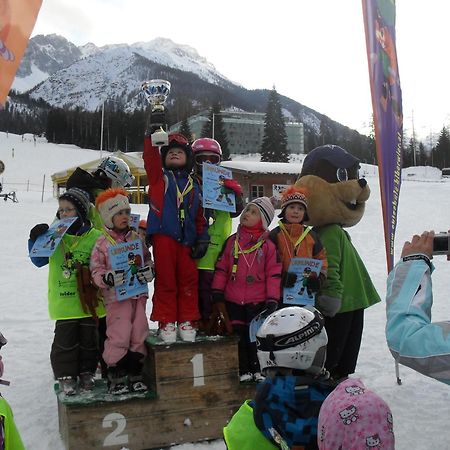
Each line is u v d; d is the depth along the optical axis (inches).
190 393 147.2
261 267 156.9
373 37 164.4
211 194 157.5
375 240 673.0
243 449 93.0
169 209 152.8
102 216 151.4
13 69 128.4
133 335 148.3
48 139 4109.3
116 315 147.4
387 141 171.9
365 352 240.1
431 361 75.3
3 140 3609.7
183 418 146.6
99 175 189.2
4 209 950.4
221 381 150.0
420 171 2352.4
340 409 67.7
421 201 958.4
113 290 147.5
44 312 335.3
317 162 176.2
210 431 148.6
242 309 157.9
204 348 148.9
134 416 142.4
